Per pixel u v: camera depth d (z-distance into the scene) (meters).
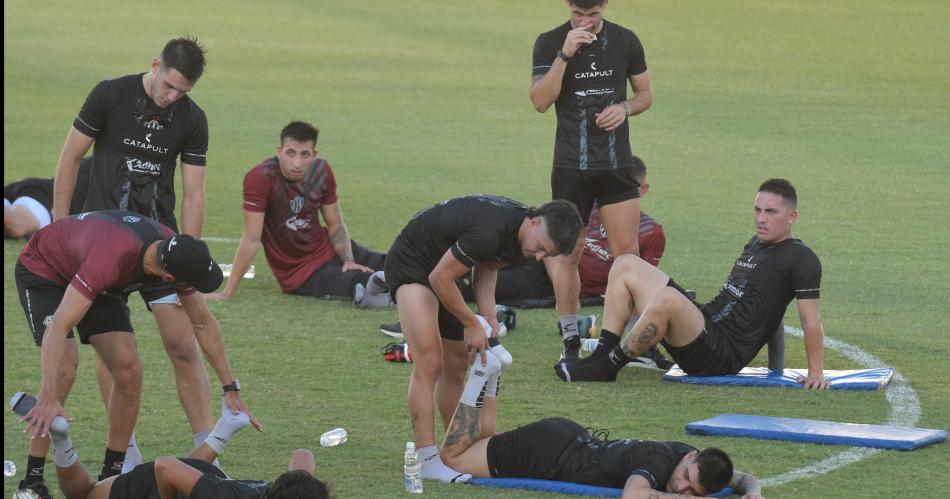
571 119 32.19
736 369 30.22
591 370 30.23
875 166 65.25
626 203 32.47
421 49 108.06
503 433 23.59
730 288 30.44
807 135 74.38
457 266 23.08
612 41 32.09
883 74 94.12
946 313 37.47
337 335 34.94
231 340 34.28
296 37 113.38
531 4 130.25
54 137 73.19
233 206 55.50
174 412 28.03
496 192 58.50
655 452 21.64
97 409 27.97
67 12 125.25
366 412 28.00
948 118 79.50
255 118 80.19
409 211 54.22
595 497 22.14
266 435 26.31
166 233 21.95
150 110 26.44
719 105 83.81
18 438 26.20
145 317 36.88
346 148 70.56
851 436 24.89
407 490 22.72
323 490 18.09
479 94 89.69
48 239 22.48
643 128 76.44
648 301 30.02
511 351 33.31
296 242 39.44
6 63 98.56
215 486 19.23
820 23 114.81
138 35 113.44
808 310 29.50
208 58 102.56
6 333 35.06
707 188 59.56
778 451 24.61
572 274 31.55
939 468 23.52
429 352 23.81
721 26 114.00
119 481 20.61
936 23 114.12
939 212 54.00
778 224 29.89
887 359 32.41
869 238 48.91
